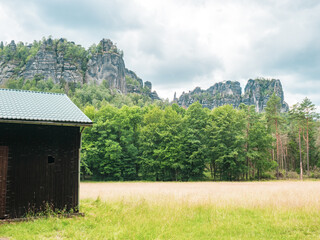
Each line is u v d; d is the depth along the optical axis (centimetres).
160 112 5950
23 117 1169
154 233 981
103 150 5588
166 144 5369
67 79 19625
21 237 891
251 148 5547
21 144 1217
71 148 1311
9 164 1183
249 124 5897
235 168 5253
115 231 989
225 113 5384
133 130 6244
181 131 5525
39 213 1192
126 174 5769
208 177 5906
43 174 1237
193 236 984
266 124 6375
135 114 6194
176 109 7869
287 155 7288
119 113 5884
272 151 7112
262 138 5512
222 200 1617
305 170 7025
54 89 16312
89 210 1358
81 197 1806
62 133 1303
